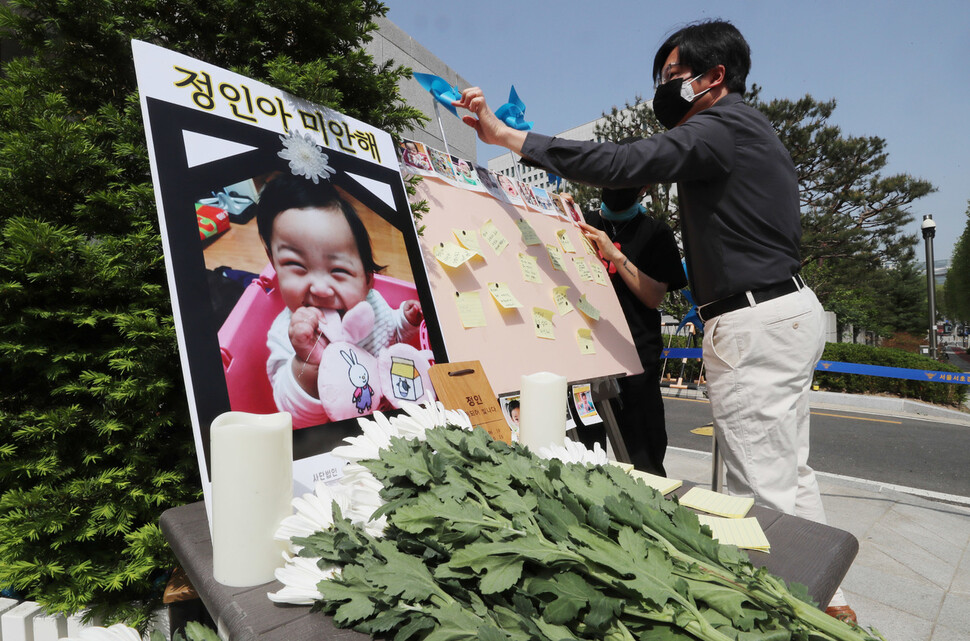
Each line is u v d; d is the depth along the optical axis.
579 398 1.96
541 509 0.68
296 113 1.24
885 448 5.50
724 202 1.64
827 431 6.44
